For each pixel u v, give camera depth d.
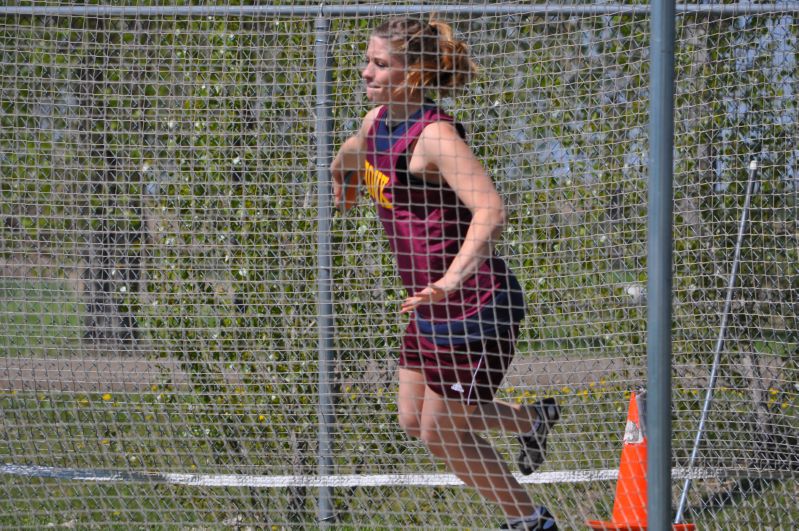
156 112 16.61
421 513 16.22
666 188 9.88
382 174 11.62
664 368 9.90
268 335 17.30
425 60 11.43
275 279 17.23
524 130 16.45
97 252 17.30
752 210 16.83
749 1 16.30
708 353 16.95
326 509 16.38
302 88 16.84
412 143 11.26
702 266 17.02
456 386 11.73
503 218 10.75
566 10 15.34
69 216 16.86
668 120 9.86
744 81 16.59
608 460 17.11
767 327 17.09
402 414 12.46
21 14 16.31
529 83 16.31
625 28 16.22
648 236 9.95
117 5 16.94
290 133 16.67
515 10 15.33
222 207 17.17
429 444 12.29
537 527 12.32
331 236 16.81
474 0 16.02
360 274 17.00
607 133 16.38
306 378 17.30
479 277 11.48
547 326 16.88
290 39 16.66
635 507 14.03
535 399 17.08
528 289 16.88
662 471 9.91
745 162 16.77
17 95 16.86
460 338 11.48
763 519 16.89
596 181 16.52
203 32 16.48
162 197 17.23
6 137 17.22
